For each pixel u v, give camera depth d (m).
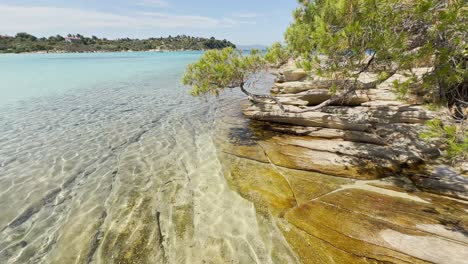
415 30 4.66
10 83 23.17
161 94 18.42
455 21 4.04
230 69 7.69
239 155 7.84
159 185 6.35
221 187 6.14
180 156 8.00
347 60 5.17
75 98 16.73
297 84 12.70
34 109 13.70
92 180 6.63
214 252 4.22
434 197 5.12
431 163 6.32
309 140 8.45
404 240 4.02
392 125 8.16
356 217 4.66
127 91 19.58
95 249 4.36
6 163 7.49
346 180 6.07
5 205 5.57
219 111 13.40
